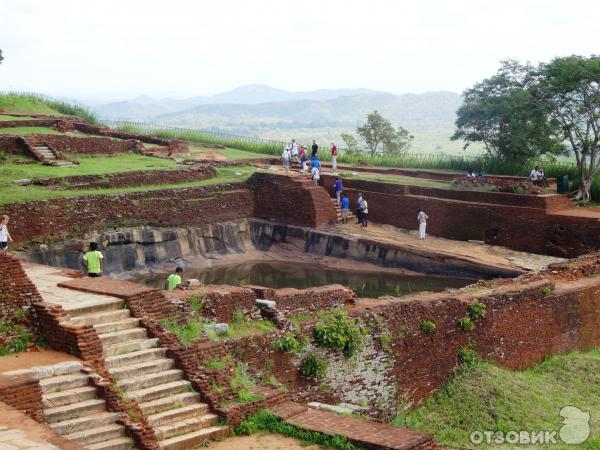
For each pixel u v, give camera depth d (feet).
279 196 146.30
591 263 100.22
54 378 44.21
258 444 46.26
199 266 132.36
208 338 53.47
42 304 48.85
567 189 147.95
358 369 64.90
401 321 68.85
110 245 120.67
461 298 75.25
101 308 51.39
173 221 134.41
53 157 144.46
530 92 155.74
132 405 44.80
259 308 61.87
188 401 48.29
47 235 114.11
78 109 210.79
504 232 131.54
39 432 34.96
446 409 68.03
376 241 133.80
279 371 59.26
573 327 88.07
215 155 177.47
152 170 141.79
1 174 125.59
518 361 80.28
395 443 44.21
